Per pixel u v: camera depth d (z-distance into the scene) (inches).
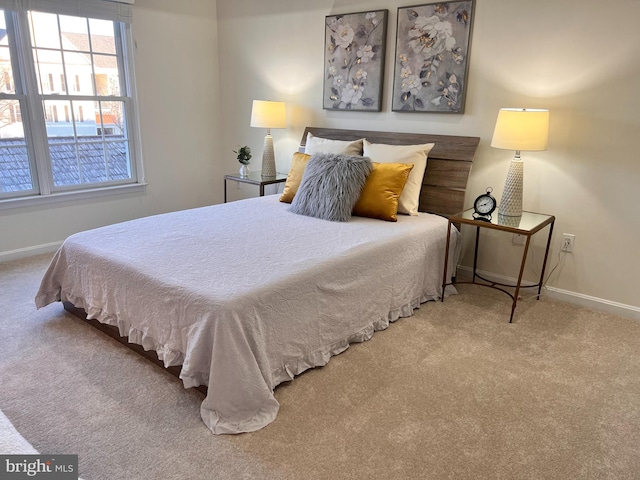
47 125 144.0
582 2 105.7
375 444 68.9
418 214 126.3
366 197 118.2
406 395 81.0
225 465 64.2
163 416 74.0
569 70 110.4
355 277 94.0
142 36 160.9
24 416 72.8
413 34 130.3
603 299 116.8
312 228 109.0
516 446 69.4
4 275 128.9
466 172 125.3
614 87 105.6
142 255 89.7
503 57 118.8
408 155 125.6
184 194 187.5
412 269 111.3
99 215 161.9
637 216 108.4
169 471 62.9
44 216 147.3
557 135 115.0
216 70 187.0
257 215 120.0
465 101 126.9
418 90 133.0
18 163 140.5
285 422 73.3
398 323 108.8
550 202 119.6
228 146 193.5
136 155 169.2
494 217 114.4
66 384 81.5
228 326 70.1
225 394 70.6
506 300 123.1
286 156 173.3
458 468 64.8
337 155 121.8
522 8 113.7
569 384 85.4
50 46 140.1
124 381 82.8
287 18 159.9
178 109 177.6
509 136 105.7
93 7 144.2
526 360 93.3
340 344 94.3
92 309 95.3
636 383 86.2
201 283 76.7
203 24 178.4
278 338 79.3
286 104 168.7
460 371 88.8
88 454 65.4
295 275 81.6
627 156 106.9
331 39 147.8
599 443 70.4
